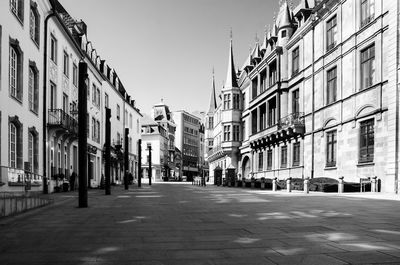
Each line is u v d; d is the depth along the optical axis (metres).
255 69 45.06
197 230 7.57
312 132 30.67
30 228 7.96
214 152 66.00
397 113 20.73
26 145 18.83
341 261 4.90
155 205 13.71
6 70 16.02
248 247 5.87
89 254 5.45
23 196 11.51
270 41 40.19
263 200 16.22
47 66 22.75
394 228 7.69
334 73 28.11
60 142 25.94
